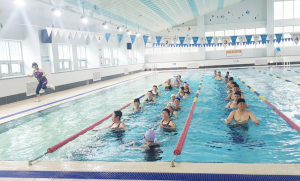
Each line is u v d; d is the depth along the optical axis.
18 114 6.41
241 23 20.30
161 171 2.62
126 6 10.53
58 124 5.40
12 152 3.84
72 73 11.63
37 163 3.10
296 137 3.91
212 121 5.03
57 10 7.80
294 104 6.28
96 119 5.70
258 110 5.86
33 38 9.31
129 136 4.29
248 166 2.62
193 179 2.40
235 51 21.02
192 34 21.23
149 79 14.56
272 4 19.39
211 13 20.77
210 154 3.34
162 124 4.66
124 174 2.61
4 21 8.45
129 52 20.48
